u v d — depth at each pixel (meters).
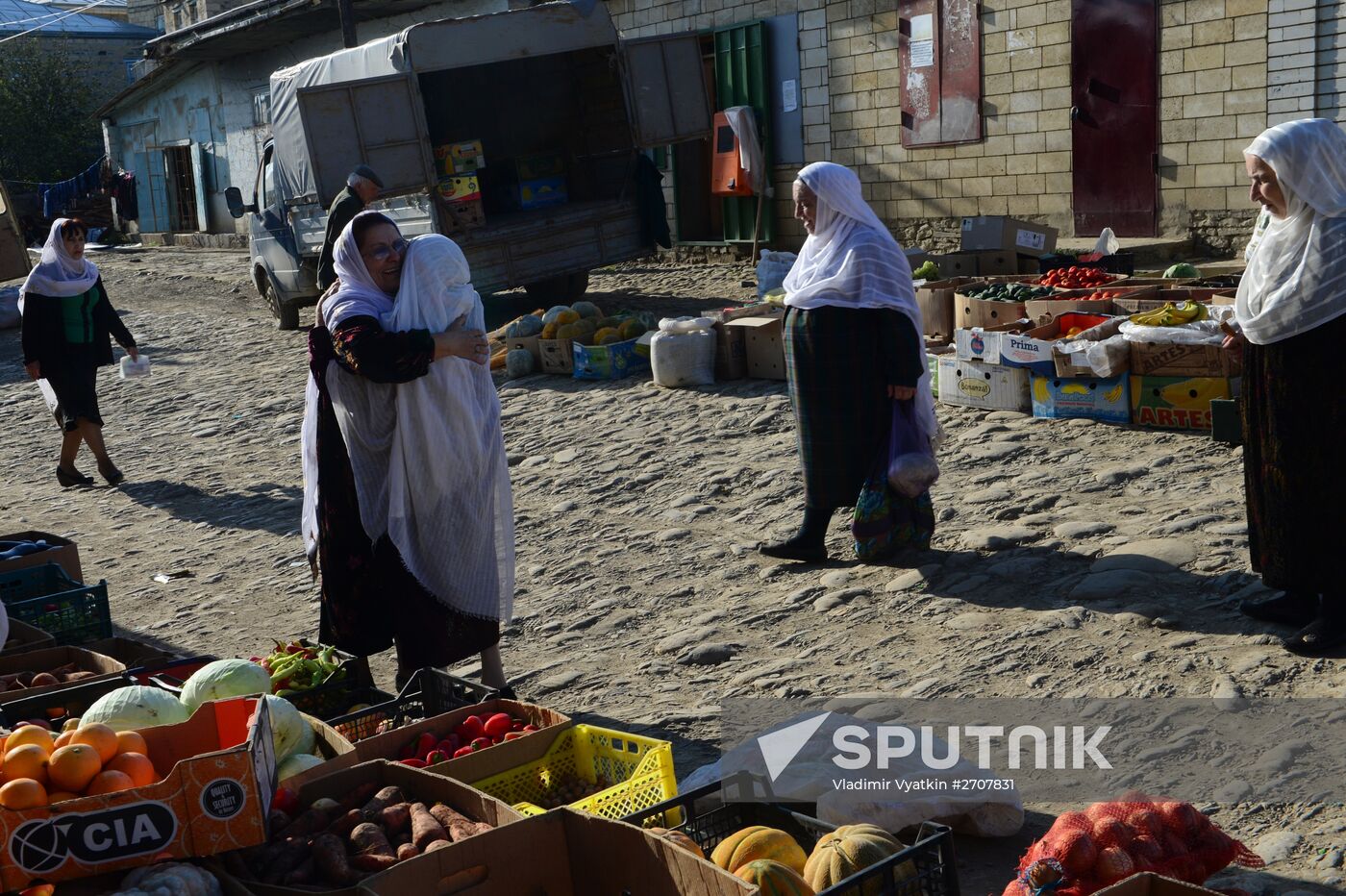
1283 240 4.59
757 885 2.89
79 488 11.05
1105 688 4.81
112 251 36.34
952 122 16.70
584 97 17.48
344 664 4.82
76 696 4.47
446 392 4.84
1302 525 4.73
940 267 13.23
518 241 15.17
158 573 8.27
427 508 4.91
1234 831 3.74
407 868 3.05
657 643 6.02
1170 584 5.72
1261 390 4.79
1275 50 13.30
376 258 4.84
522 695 5.61
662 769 3.59
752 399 10.72
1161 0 14.20
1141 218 14.77
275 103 16.64
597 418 10.95
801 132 18.81
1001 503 7.30
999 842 3.85
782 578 6.67
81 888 3.12
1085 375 8.62
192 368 16.14
